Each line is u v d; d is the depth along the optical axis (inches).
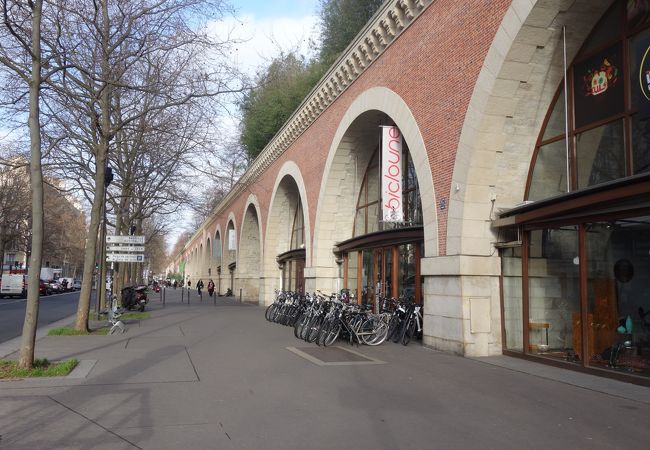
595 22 388.8
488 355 438.6
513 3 389.4
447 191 467.8
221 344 511.5
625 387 312.5
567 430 229.6
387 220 596.4
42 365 369.7
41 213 364.8
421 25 527.8
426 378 344.5
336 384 324.5
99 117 691.4
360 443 211.6
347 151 781.9
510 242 434.3
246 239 1595.7
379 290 686.5
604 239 353.4
